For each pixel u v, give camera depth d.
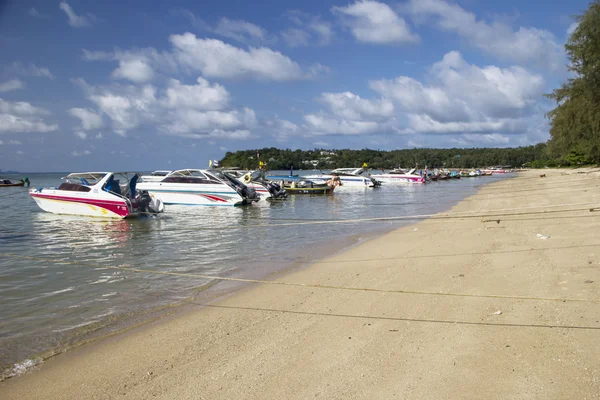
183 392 4.14
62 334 5.83
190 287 8.13
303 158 135.38
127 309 6.86
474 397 3.80
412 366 4.43
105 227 17.27
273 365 4.62
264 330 5.69
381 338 5.19
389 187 51.44
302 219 19.83
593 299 6.08
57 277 9.00
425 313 5.99
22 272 9.46
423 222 16.67
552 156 71.06
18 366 4.88
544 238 10.78
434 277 7.92
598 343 4.69
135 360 4.94
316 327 5.70
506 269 8.12
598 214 14.62
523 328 5.23
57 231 16.14
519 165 167.50
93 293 7.79
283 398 3.94
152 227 17.23
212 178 26.52
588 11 37.06
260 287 7.96
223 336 5.55
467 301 6.39
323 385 4.14
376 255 10.50
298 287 7.81
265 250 11.97
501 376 4.13
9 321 6.36
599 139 45.72
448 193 37.78
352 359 4.66
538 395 3.78
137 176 20.95
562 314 5.59
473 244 10.92
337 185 47.94
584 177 47.94
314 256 10.92
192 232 15.77
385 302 6.59
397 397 3.86
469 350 4.72
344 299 6.89
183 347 5.24
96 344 5.46
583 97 42.50
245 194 27.69
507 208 19.91
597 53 36.97
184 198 26.67
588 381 3.95
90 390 4.28
